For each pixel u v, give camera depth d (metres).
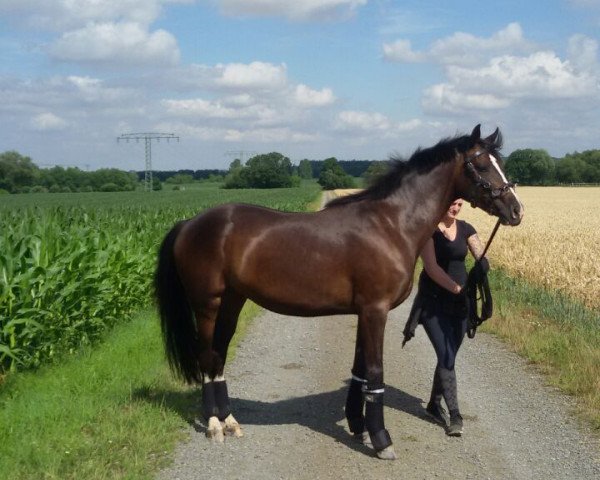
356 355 5.32
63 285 7.80
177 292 5.70
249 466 4.77
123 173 102.31
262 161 105.56
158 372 6.80
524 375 7.03
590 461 4.82
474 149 5.28
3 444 4.68
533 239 20.38
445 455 5.00
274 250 5.16
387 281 5.04
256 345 8.59
